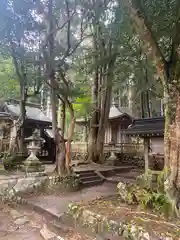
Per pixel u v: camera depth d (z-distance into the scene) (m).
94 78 14.70
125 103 22.11
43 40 8.22
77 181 8.62
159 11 5.77
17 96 14.90
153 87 13.90
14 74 13.00
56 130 8.79
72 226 5.01
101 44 11.45
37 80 10.45
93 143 14.30
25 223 5.26
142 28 4.93
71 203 5.83
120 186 6.47
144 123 8.89
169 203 4.62
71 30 9.53
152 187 5.69
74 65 11.46
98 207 5.32
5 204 6.66
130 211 4.94
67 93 8.91
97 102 14.66
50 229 4.88
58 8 8.31
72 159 17.11
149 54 5.25
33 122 13.93
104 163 13.99
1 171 9.23
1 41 8.45
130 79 15.18
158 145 8.04
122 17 7.31
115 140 18.36
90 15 8.95
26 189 7.47
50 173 8.78
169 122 5.05
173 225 4.06
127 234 4.01
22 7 7.24
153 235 3.69
